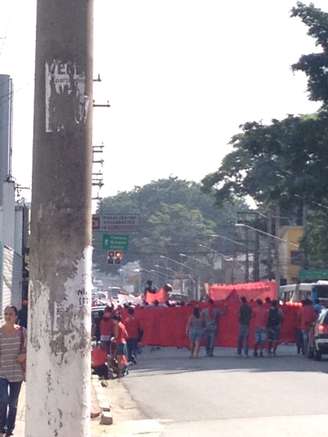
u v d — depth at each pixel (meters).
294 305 37.03
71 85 6.50
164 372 26.39
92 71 6.62
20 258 37.31
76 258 6.45
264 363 29.09
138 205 129.12
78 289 6.44
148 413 17.25
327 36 45.34
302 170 46.19
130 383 23.55
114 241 49.06
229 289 47.91
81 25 6.56
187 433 14.28
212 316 32.47
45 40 6.54
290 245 77.44
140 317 36.78
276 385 21.62
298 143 45.00
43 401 6.33
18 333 12.77
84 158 6.53
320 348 29.91
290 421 15.27
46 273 6.42
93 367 24.98
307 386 21.31
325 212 49.56
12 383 12.80
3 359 12.75
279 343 35.97
